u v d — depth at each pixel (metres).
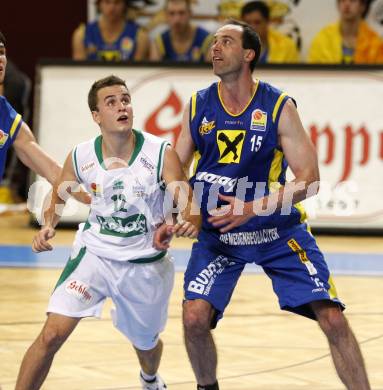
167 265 11.63
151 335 11.88
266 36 28.39
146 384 12.65
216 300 11.70
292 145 11.68
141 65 27.64
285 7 29.23
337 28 28.84
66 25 33.19
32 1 33.12
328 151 27.27
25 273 21.50
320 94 27.34
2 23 33.22
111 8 28.86
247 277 21.33
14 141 12.44
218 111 11.87
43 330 11.00
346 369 11.23
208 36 29.06
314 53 29.05
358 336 15.78
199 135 11.98
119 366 13.93
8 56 33.34
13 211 31.67
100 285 11.38
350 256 24.17
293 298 11.47
